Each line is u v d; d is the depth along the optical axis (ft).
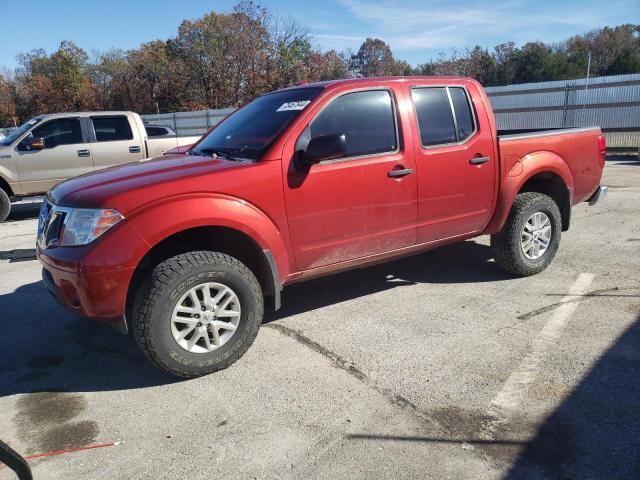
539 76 167.63
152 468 8.32
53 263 10.50
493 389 10.04
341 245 12.67
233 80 124.77
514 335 12.26
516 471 7.82
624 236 20.49
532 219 15.88
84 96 153.38
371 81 13.07
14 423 9.77
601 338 11.86
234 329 11.19
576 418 9.02
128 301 11.28
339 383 10.57
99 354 12.59
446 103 14.21
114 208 10.10
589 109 56.80
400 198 13.25
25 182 30.99
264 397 10.20
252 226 11.14
